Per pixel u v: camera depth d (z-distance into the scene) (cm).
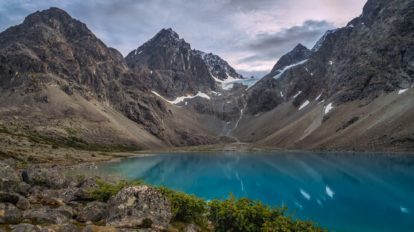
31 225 1845
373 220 3975
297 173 8631
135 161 14988
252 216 2431
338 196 5469
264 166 11031
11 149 11794
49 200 2938
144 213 2391
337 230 3603
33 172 3700
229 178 8350
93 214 2447
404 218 4047
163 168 11550
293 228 2323
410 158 10806
